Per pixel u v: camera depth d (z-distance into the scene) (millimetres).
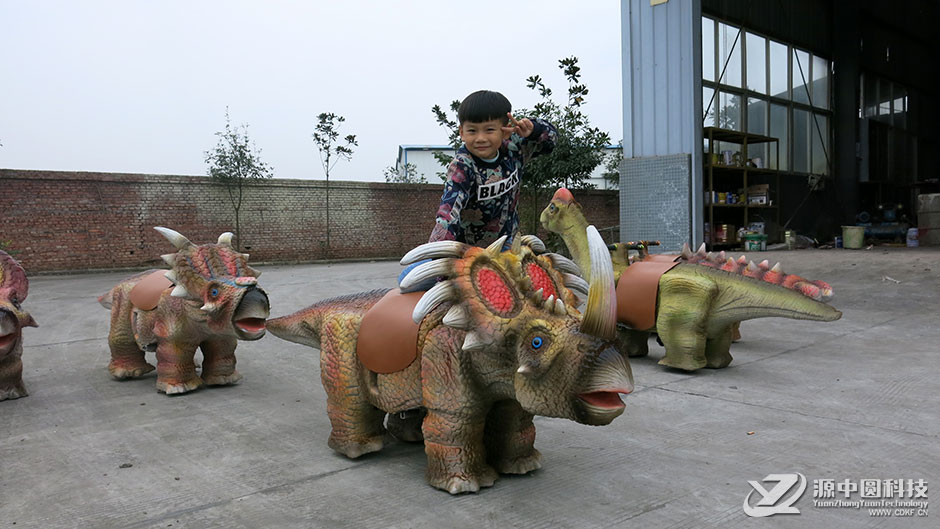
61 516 2582
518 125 2928
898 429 3508
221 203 17641
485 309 2475
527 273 2662
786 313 4727
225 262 4375
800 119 17766
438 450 2779
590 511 2559
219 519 2537
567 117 12273
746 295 4863
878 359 5246
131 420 3984
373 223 19984
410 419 3465
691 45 11188
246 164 17688
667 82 11531
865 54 19531
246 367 5539
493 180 2932
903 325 6684
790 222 17359
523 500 2672
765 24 16188
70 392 4691
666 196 11555
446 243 2639
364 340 3006
